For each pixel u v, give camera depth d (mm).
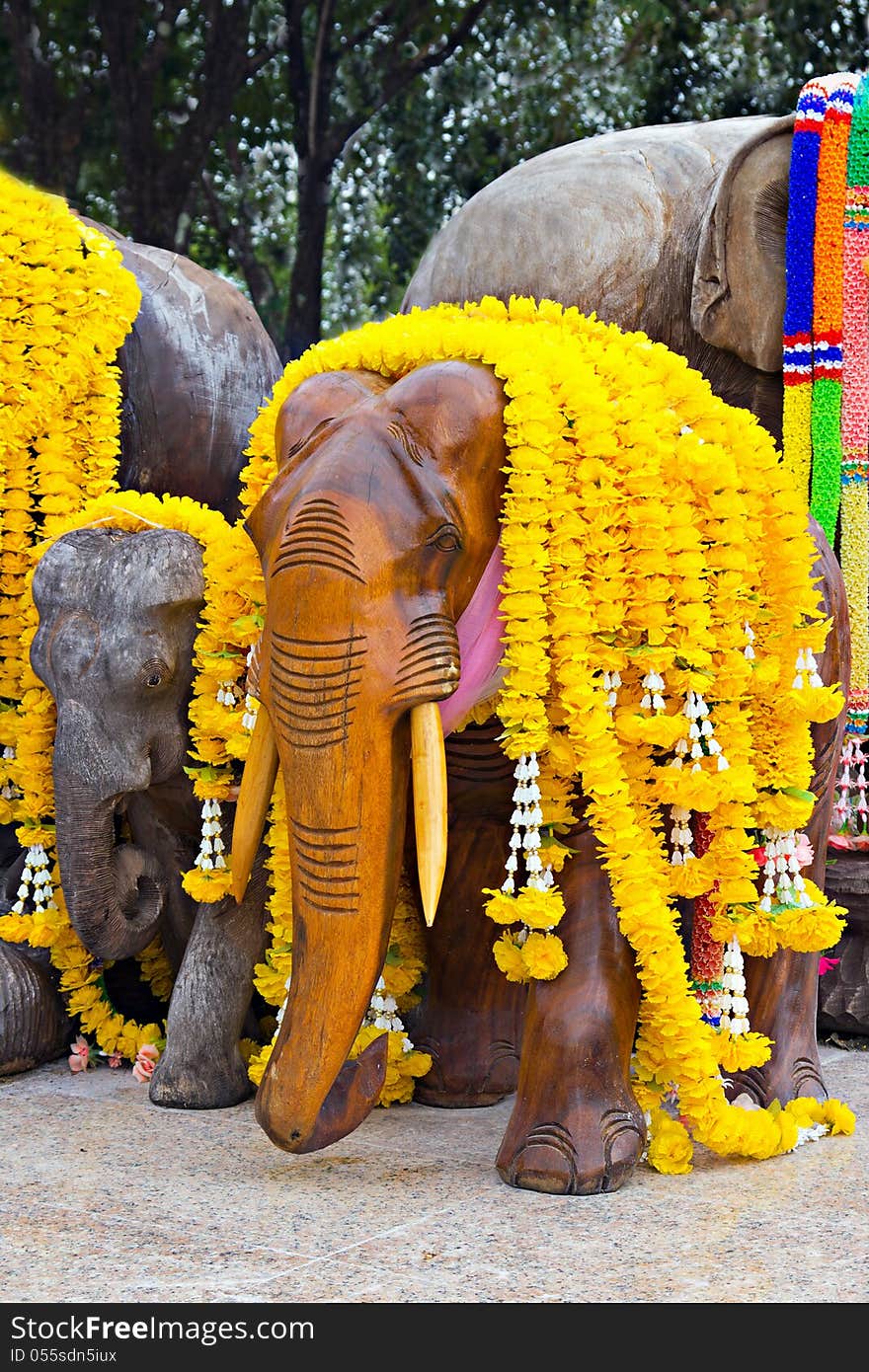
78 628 3584
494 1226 2711
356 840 2713
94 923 3635
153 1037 3859
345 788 2705
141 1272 2480
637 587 3004
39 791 3836
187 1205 2830
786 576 3297
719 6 10836
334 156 11234
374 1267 2500
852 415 4770
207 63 10891
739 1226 2715
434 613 2771
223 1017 3605
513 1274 2467
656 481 2992
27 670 3936
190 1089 3543
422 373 2943
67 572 3639
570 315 3295
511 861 2971
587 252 5199
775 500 3309
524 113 11430
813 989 3623
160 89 11445
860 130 4785
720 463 3074
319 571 2730
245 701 3496
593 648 2990
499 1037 3648
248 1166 3092
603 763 2945
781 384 5148
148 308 5199
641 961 3045
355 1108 2945
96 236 4492
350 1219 2752
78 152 11297
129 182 10898
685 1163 3051
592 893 3139
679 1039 3047
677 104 10969
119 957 3777
